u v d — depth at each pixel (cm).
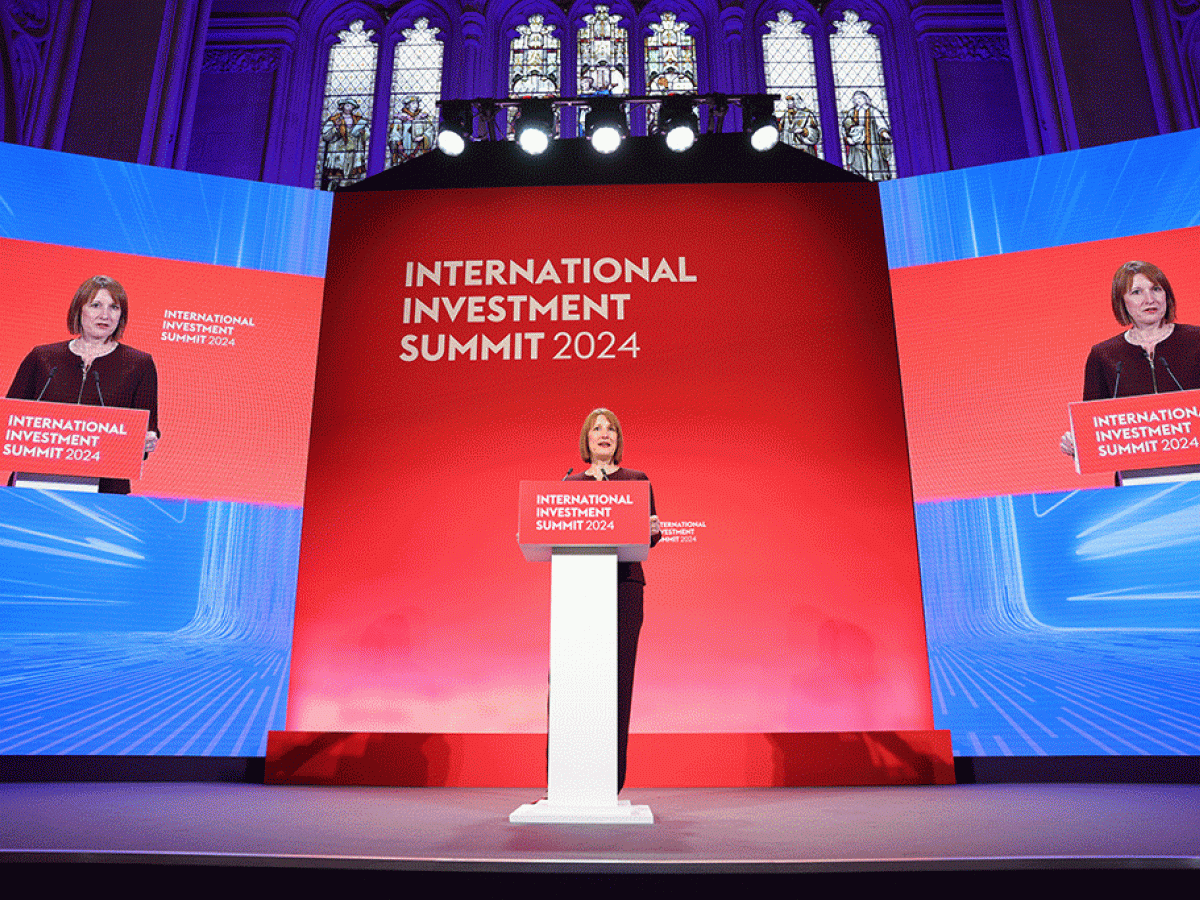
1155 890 197
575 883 197
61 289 430
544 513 267
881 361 440
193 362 436
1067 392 422
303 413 441
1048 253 440
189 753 398
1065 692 395
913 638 406
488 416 438
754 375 439
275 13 836
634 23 834
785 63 830
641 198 467
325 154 813
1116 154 443
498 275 458
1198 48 653
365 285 458
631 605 296
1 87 659
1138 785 373
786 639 407
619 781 286
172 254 446
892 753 391
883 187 467
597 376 441
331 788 375
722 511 422
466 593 416
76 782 386
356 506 427
